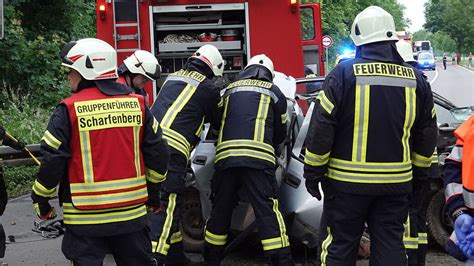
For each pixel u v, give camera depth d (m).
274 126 5.44
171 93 5.45
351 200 4.24
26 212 8.63
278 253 5.19
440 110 7.03
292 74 9.48
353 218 4.27
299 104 6.96
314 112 4.29
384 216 4.29
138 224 4.03
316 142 4.20
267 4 9.46
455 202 3.19
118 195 3.93
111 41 9.41
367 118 4.18
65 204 3.97
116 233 3.95
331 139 4.19
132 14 9.39
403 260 4.26
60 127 3.87
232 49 9.55
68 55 3.99
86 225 3.92
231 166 5.19
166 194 5.25
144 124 4.08
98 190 3.90
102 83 4.00
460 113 7.04
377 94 4.19
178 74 5.57
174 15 9.52
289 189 5.75
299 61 9.49
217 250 5.48
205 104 5.43
